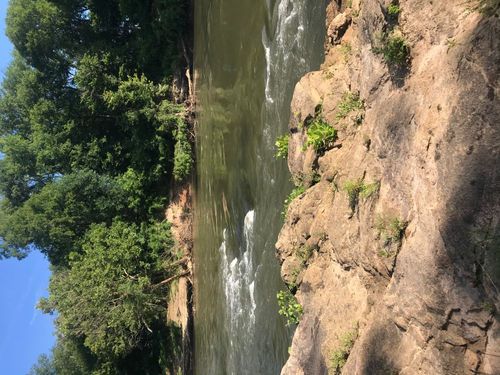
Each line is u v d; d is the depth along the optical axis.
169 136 25.41
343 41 11.51
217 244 21.20
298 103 12.06
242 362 18.02
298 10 13.96
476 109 6.75
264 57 16.05
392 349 7.95
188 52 24.30
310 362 10.28
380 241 8.63
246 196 17.73
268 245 15.69
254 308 16.81
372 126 9.43
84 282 23.39
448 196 7.04
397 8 8.58
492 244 6.43
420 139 7.83
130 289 23.38
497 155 6.48
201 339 23.61
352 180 9.75
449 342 7.02
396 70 8.77
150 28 25.89
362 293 9.34
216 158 21.12
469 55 6.97
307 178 11.70
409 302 7.71
